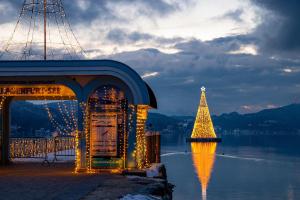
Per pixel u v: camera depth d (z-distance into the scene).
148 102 20.80
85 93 21.62
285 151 126.19
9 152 26.91
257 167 78.56
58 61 21.14
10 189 15.75
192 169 72.88
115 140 21.52
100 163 21.44
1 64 21.28
